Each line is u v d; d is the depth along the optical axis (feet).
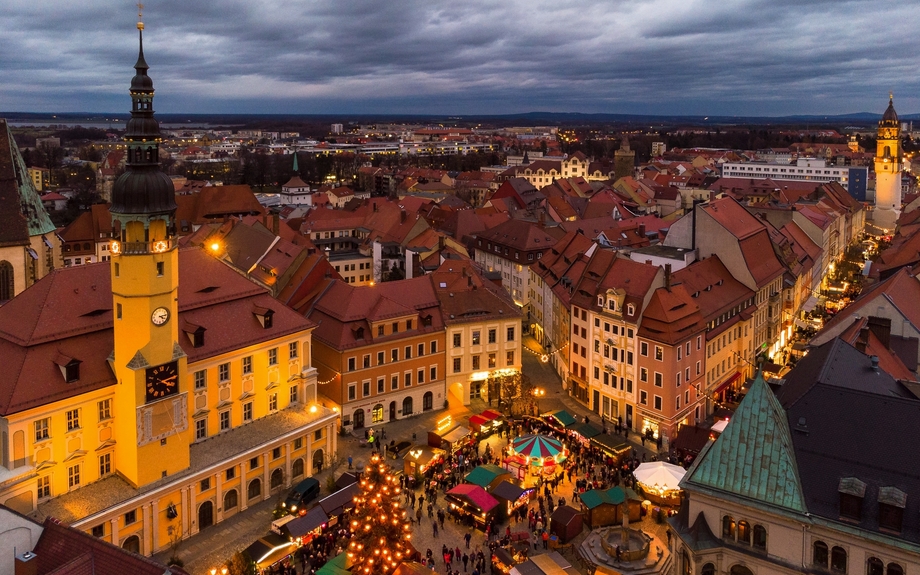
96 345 236.02
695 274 364.38
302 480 277.44
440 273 373.20
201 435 263.29
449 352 356.18
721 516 172.14
